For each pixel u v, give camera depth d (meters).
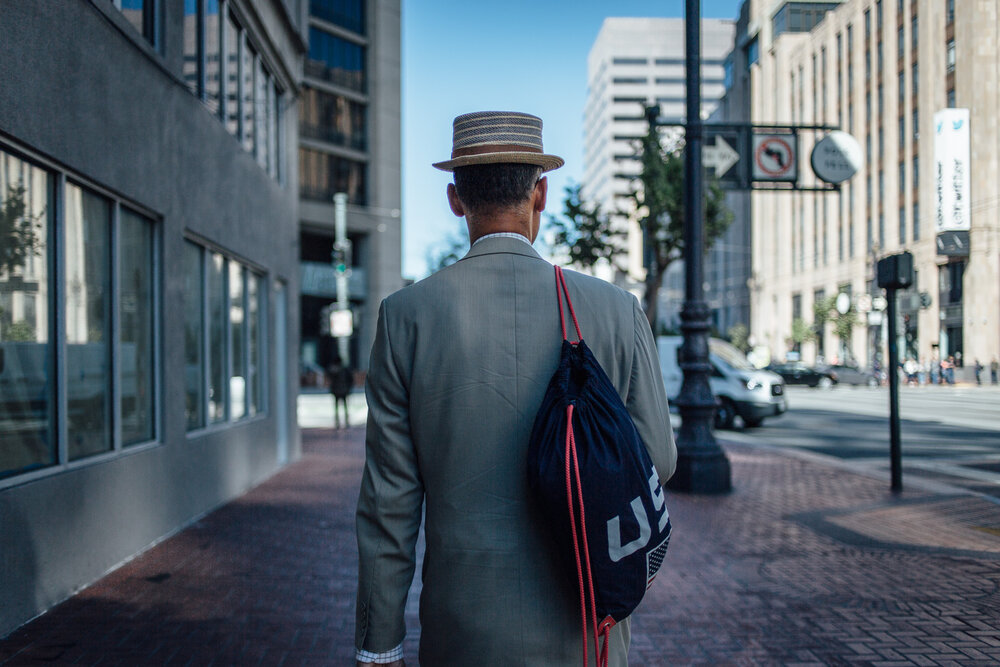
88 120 5.32
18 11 4.40
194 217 7.53
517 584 1.44
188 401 7.55
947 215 22.23
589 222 14.74
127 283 6.21
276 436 10.80
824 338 51.56
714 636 4.13
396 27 43.34
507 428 1.49
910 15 27.92
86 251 5.50
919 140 32.41
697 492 8.46
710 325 8.92
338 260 28.33
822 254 50.81
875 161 37.81
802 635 4.14
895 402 8.53
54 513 4.76
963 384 32.50
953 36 21.58
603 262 15.13
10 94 4.32
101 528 5.41
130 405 6.23
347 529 6.88
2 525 4.19
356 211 40.94
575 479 1.31
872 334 45.22
